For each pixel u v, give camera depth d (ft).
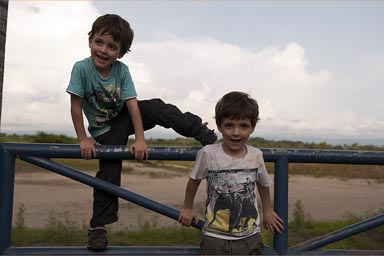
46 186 51.24
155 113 8.28
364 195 51.31
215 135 8.14
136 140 7.75
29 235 24.91
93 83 7.97
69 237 24.64
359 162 7.81
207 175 7.47
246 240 7.22
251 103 7.27
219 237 7.22
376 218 8.13
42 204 37.99
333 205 42.57
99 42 7.78
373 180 72.28
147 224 28.73
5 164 7.40
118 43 7.82
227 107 7.14
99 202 7.88
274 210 7.88
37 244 23.47
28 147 7.43
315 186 61.05
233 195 7.29
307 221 31.58
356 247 25.35
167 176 69.10
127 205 38.91
